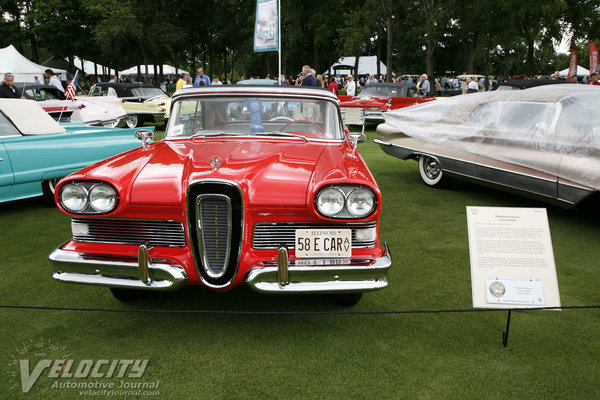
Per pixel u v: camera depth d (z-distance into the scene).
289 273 2.58
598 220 5.15
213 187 2.57
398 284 3.54
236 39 39.28
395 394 2.28
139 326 2.92
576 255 4.11
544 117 4.95
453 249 4.29
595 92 4.97
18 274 3.73
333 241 2.64
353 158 3.12
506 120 5.39
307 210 2.62
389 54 23.36
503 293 2.63
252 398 2.24
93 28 34.94
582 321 3.00
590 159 4.34
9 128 5.25
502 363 2.54
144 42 33.12
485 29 26.64
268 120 3.69
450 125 6.08
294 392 2.29
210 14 39.50
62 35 34.50
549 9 21.08
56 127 5.70
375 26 28.14
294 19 33.03
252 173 2.71
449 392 2.30
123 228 2.76
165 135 3.78
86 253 2.75
